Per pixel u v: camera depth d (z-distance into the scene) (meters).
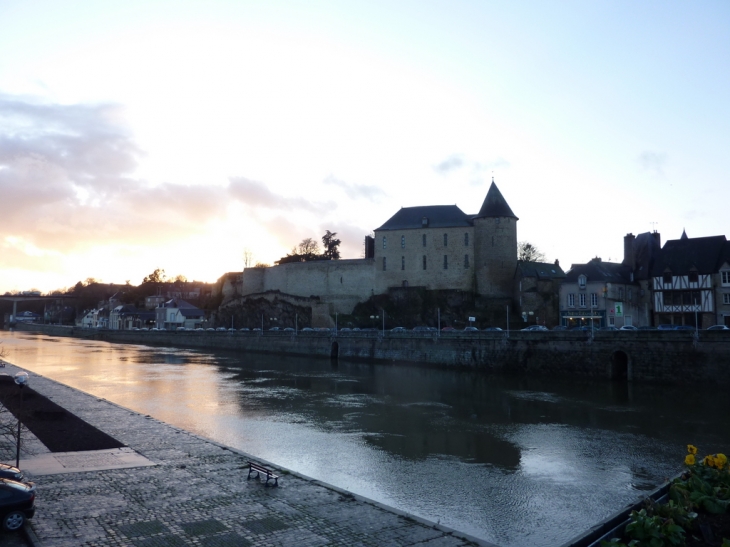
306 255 111.25
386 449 21.33
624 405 30.58
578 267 58.84
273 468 16.08
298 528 11.61
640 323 57.72
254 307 88.94
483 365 47.25
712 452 20.91
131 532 11.31
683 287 51.50
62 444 18.70
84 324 152.50
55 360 59.94
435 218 78.25
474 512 15.04
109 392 35.91
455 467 19.03
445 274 75.75
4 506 11.05
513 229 72.81
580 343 41.00
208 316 101.12
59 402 27.42
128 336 101.00
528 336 44.25
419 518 12.28
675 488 10.76
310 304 82.50
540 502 15.79
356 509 12.77
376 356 57.69
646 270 57.91
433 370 48.97
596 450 21.23
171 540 10.94
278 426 25.34
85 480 14.80
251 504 13.03
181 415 27.95
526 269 66.69
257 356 66.50
